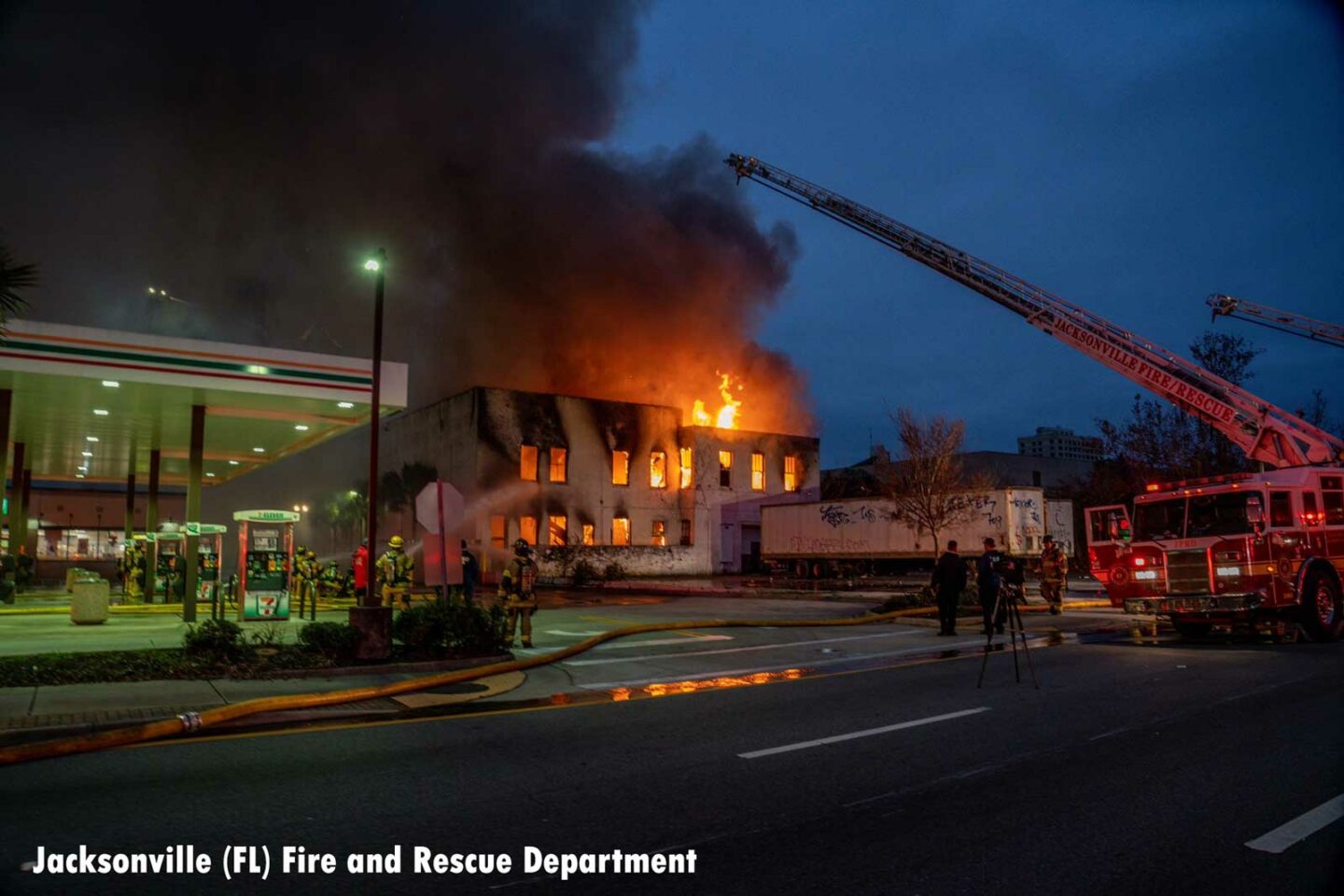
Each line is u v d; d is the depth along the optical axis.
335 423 24.14
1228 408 22.41
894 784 6.36
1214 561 15.02
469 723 8.66
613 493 47.25
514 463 44.09
